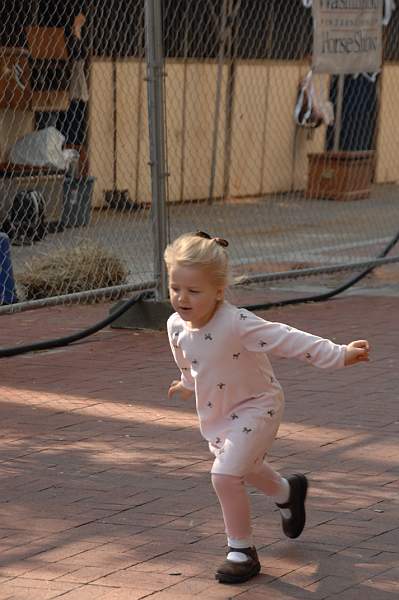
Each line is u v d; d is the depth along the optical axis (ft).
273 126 104.68
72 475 27.40
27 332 45.55
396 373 38.37
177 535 23.25
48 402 34.50
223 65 98.22
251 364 20.74
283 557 22.03
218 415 21.15
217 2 97.25
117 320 46.26
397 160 120.16
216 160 99.04
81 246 54.75
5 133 78.59
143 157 91.97
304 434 30.91
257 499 25.58
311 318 48.73
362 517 24.35
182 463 28.40
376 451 29.40
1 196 71.15
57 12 82.07
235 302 51.62
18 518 24.36
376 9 54.75
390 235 79.82
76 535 23.30
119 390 36.01
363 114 111.75
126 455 29.09
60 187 75.31
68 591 20.40
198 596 20.20
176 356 21.56
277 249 72.33
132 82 89.86
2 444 30.07
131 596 20.16
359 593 20.31
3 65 77.05
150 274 56.95
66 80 82.38
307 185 104.17
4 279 49.08
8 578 21.06
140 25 84.38
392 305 52.11
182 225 83.61
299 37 106.01
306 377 37.73
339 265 54.39
